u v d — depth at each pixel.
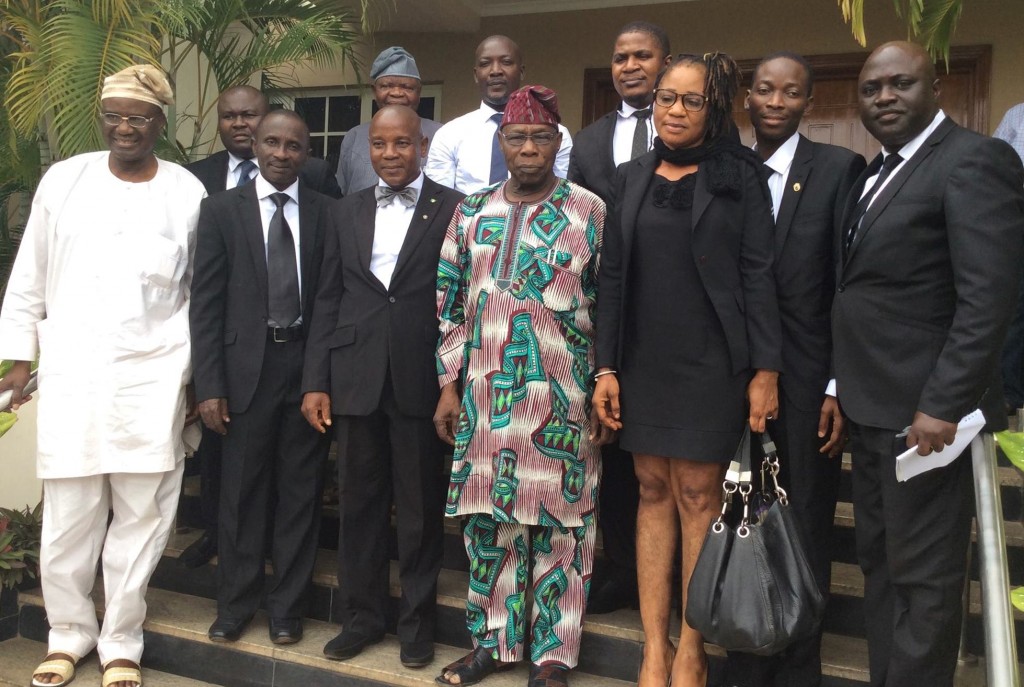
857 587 2.92
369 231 2.96
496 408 2.66
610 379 2.61
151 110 3.01
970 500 2.22
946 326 2.22
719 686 2.74
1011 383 3.46
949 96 5.48
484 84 3.68
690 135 2.51
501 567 2.82
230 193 3.16
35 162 4.66
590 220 2.73
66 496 2.98
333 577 3.29
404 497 2.92
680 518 2.65
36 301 3.11
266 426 3.08
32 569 3.47
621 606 3.09
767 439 2.48
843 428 2.51
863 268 2.28
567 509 2.68
